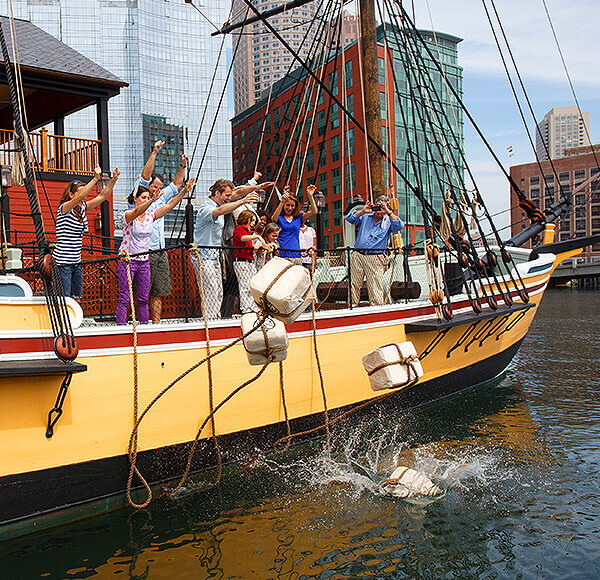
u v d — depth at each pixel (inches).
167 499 244.5
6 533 204.5
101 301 312.8
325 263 456.8
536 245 553.0
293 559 197.3
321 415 310.0
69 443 216.5
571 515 231.5
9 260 292.8
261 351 221.1
